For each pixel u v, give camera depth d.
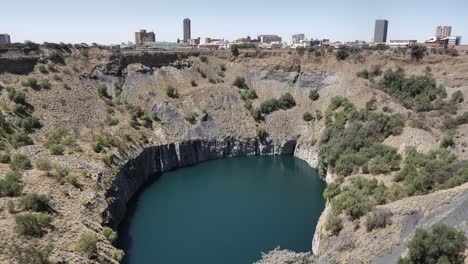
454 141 73.62
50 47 110.00
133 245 64.81
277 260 50.53
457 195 48.22
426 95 106.62
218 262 59.69
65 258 44.28
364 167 75.00
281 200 85.12
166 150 102.62
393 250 45.72
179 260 60.25
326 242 55.03
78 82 105.31
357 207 55.22
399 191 59.41
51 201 55.16
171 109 111.44
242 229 70.88
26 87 93.81
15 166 61.88
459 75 110.75
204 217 76.19
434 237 38.94
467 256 38.59
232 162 111.31
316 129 113.56
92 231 53.66
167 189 91.19
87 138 85.56
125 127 98.12
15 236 44.41
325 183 94.56
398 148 77.31
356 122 93.38
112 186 71.38
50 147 73.06
